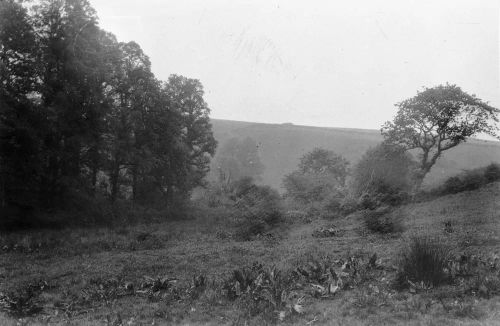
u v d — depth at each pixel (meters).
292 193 35.38
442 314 7.45
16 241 20.09
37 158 26.55
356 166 33.47
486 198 25.66
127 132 35.53
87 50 29.39
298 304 8.39
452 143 33.16
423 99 31.73
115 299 10.22
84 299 10.26
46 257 16.92
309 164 48.00
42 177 28.62
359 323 7.22
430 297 8.41
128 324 8.01
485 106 30.89
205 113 47.41
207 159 49.22
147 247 19.38
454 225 19.75
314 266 11.59
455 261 10.63
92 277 12.79
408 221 22.23
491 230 17.47
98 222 29.08
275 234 22.58
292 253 16.03
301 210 29.94
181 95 46.59
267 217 25.92
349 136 74.56
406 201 28.47
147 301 9.98
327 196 32.25
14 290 11.28
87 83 29.03
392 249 14.45
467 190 29.33
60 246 19.34
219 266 14.30
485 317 7.14
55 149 28.09
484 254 12.48
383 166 31.27
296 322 7.62
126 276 12.88
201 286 10.67
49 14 27.81
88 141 29.53
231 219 27.59
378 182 29.72
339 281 10.13
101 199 33.16
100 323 8.16
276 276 10.35
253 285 9.90
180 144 40.69
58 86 28.53
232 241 20.95
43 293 11.20
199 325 7.90
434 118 31.92
